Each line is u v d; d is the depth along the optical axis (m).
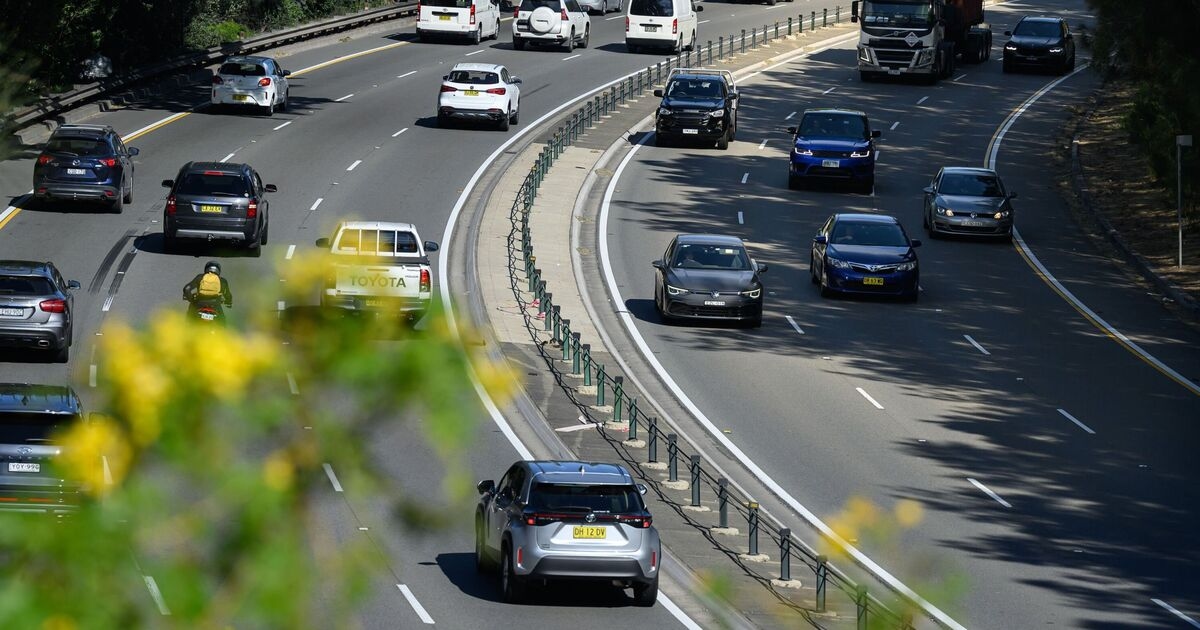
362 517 47.84
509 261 89.25
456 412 6.89
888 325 80.81
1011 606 43.41
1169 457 60.66
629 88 146.25
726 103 126.38
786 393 67.94
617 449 59.03
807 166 112.44
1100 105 152.12
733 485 55.19
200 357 6.64
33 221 88.56
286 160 109.38
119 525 6.29
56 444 6.75
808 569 46.94
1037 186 119.12
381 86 142.25
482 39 175.00
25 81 17.66
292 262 7.34
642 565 40.88
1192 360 76.25
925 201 104.81
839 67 169.75
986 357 75.38
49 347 63.00
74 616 6.07
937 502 54.00
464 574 44.62
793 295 86.56
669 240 98.06
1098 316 84.56
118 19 135.25
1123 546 49.91
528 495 41.22
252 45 156.12
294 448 6.75
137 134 115.00
